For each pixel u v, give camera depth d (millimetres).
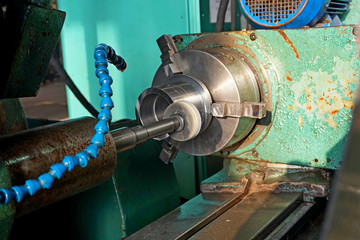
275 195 988
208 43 1093
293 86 971
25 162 597
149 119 964
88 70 1857
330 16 1104
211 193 1056
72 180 648
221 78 934
